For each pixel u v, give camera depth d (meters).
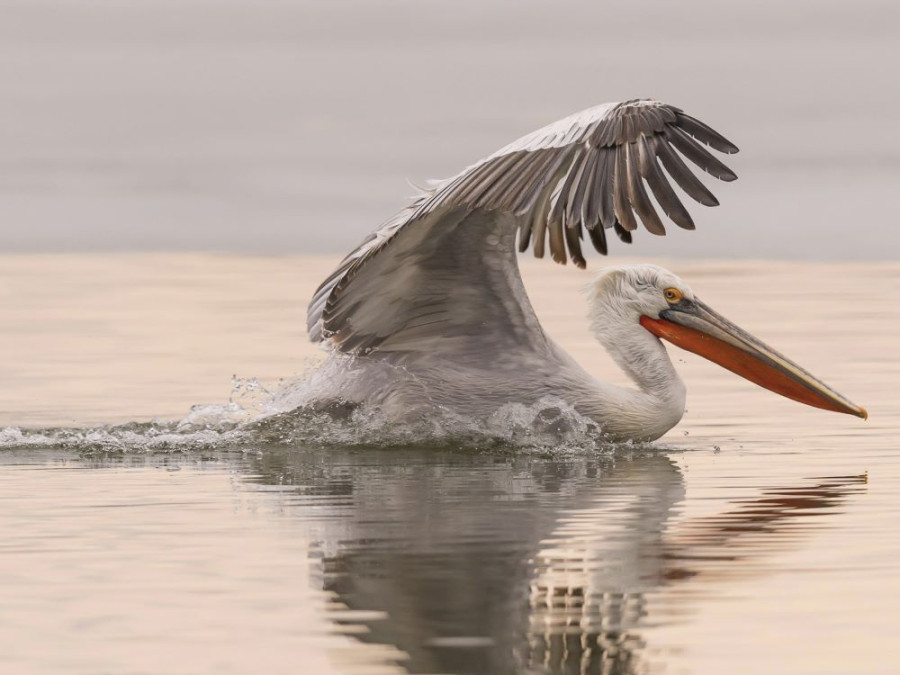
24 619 7.53
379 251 12.66
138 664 6.82
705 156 10.87
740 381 17.39
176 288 25.28
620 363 14.05
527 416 13.66
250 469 12.32
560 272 26.84
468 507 10.46
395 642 7.12
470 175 11.45
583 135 11.08
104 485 11.45
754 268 27.80
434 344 13.91
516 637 7.20
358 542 9.22
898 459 12.41
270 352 18.94
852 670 6.72
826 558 8.68
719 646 7.05
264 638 7.20
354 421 13.84
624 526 9.68
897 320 21.03
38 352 19.02
